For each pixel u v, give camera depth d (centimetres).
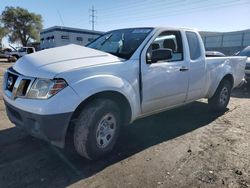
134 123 507
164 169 331
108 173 320
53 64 328
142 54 388
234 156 368
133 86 372
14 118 347
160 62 414
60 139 314
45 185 294
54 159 353
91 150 334
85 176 313
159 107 431
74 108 308
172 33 454
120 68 357
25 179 304
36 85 309
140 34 423
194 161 353
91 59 350
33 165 336
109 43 443
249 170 330
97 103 336
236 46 4059
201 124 509
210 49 4391
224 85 582
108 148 359
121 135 445
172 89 437
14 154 365
